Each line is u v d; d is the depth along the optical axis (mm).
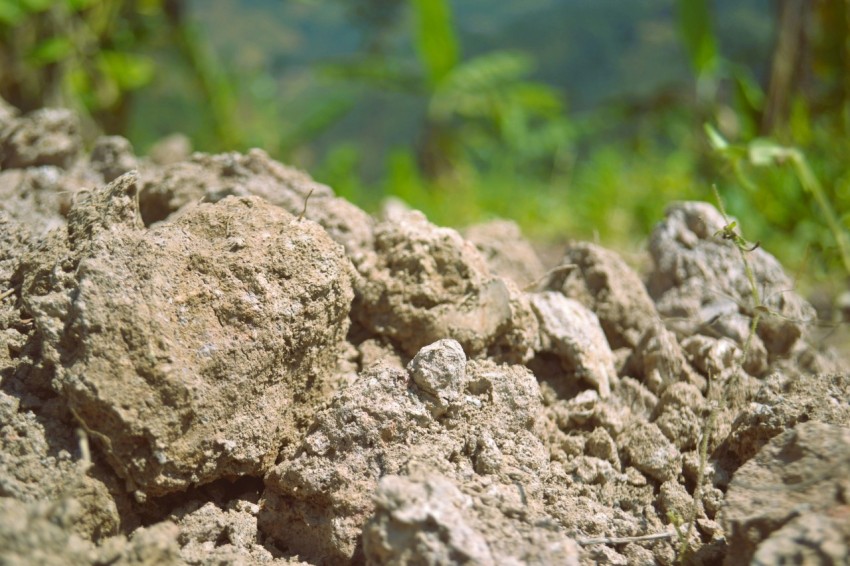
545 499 675
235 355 663
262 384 673
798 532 597
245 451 663
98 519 637
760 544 605
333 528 659
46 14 1433
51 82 1440
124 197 689
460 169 2105
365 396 679
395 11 2457
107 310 644
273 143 1974
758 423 696
